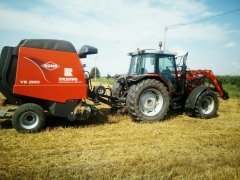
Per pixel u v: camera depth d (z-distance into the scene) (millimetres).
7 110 7762
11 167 4516
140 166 4520
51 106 7246
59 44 7238
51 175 4191
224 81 33750
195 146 5777
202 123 8281
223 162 4797
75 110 7379
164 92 8375
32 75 6977
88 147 5660
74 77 7375
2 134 6664
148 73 8867
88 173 4270
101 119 8609
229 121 8695
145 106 8375
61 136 6543
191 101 8969
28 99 7219
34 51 6996
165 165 4477
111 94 9148
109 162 4746
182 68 9273
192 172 4324
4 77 6902
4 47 6977
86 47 7828
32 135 6602
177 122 8398
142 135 6699
